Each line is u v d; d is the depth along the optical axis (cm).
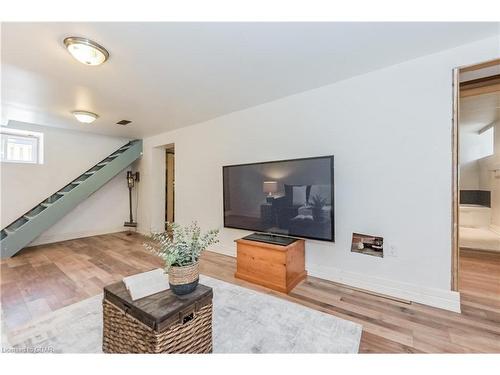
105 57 184
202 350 131
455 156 184
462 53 180
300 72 219
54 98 275
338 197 239
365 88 223
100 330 163
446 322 170
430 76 192
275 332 160
